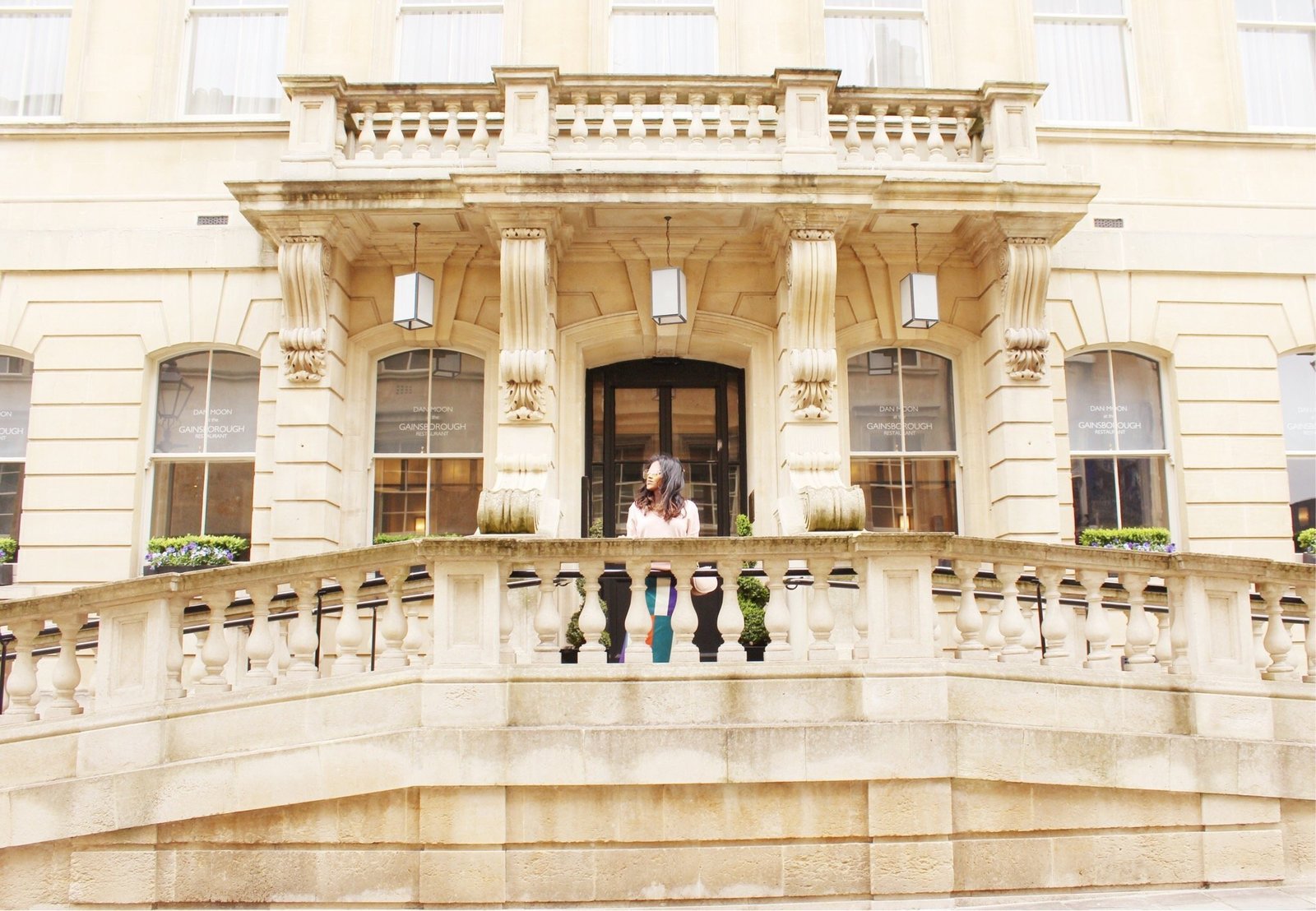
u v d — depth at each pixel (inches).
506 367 358.0
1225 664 270.7
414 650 256.1
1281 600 297.0
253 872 243.9
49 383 394.9
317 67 418.0
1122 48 443.8
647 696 249.0
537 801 244.2
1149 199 419.8
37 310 399.2
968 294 409.7
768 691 250.4
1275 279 419.8
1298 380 422.0
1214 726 264.5
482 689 247.3
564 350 395.2
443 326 399.5
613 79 366.0
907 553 257.8
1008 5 430.9
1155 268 414.3
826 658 255.1
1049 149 420.5
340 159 370.6
